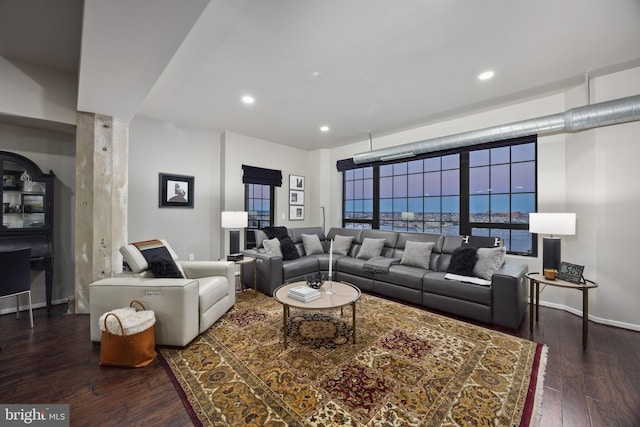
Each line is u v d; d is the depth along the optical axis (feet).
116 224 10.30
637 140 8.68
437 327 8.93
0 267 8.04
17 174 9.93
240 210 16.11
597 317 9.39
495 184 12.64
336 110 12.16
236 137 15.94
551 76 9.05
